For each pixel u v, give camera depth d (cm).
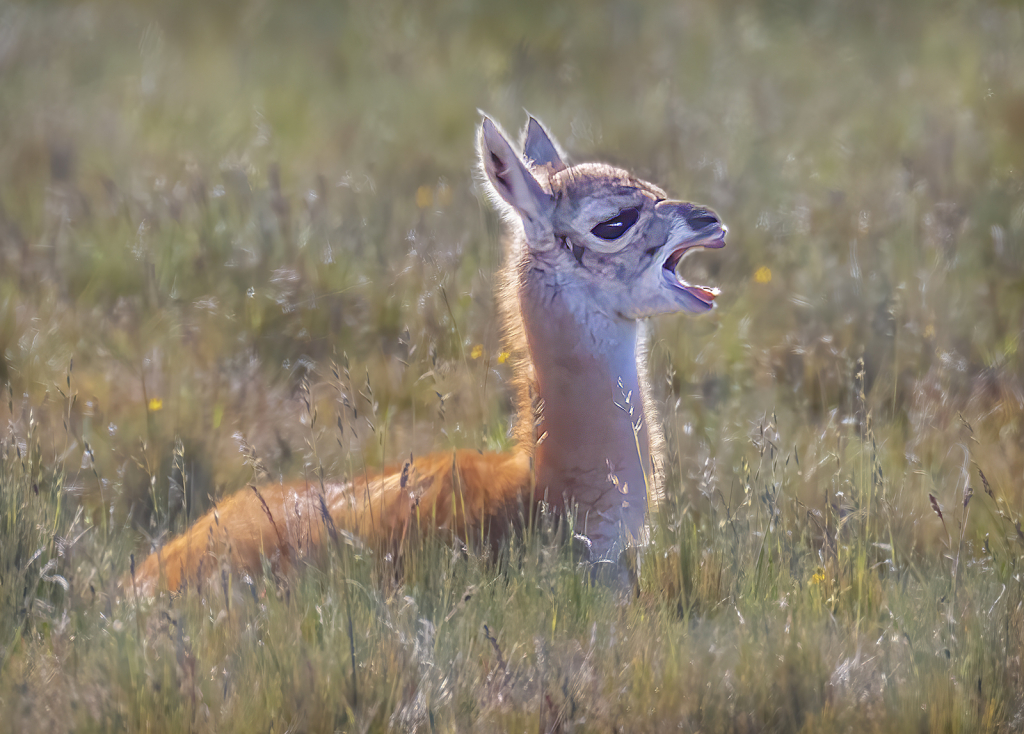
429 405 1235
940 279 1419
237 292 1472
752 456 1074
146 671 718
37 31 2634
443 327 1302
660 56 2600
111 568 880
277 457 1134
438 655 748
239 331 1415
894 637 781
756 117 2202
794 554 884
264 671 728
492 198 962
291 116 2325
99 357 1352
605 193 886
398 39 2742
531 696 717
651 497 914
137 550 973
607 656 754
